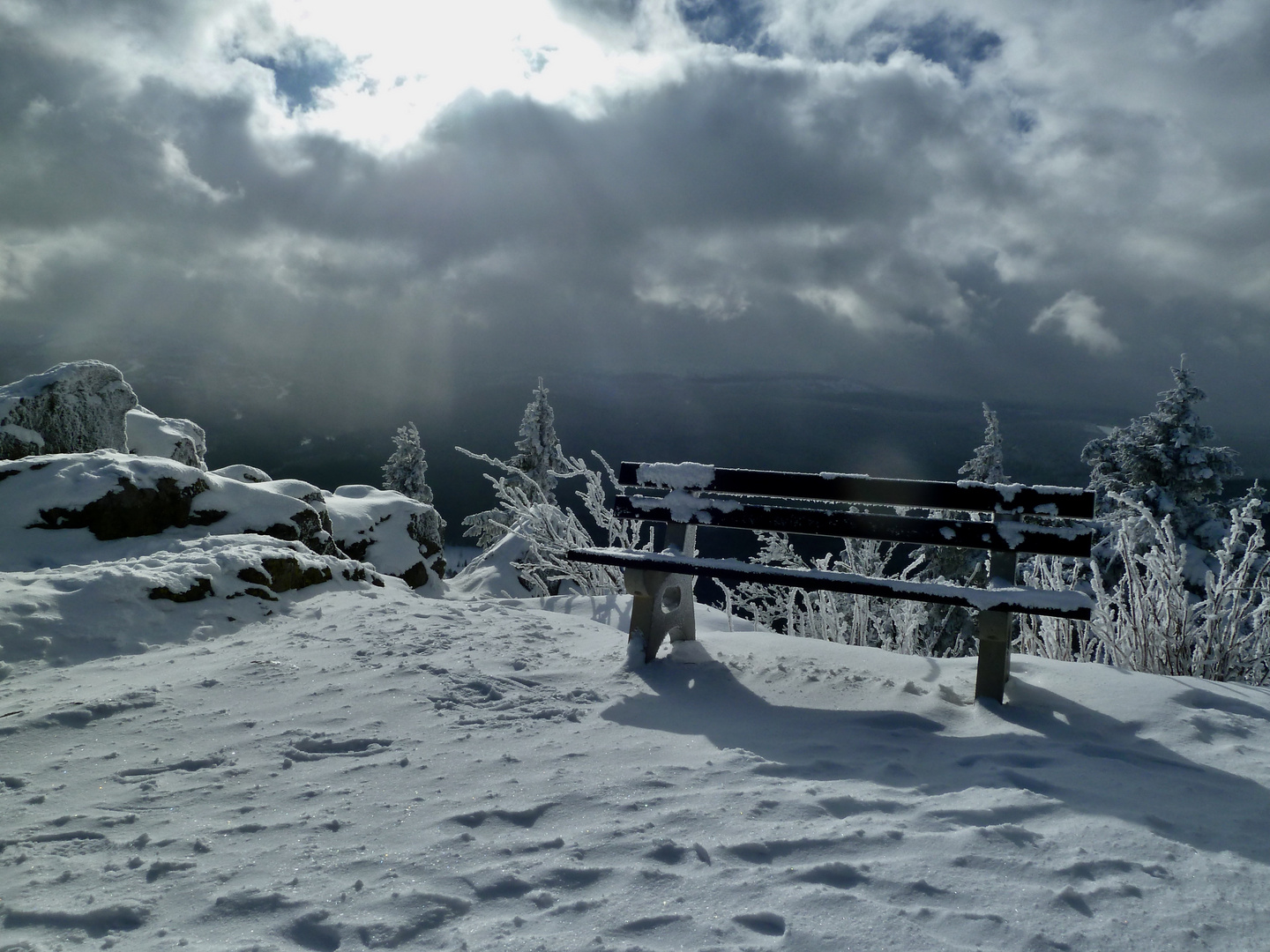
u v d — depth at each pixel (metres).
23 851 2.16
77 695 3.54
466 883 1.95
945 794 2.44
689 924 1.76
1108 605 4.48
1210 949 1.66
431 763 2.73
